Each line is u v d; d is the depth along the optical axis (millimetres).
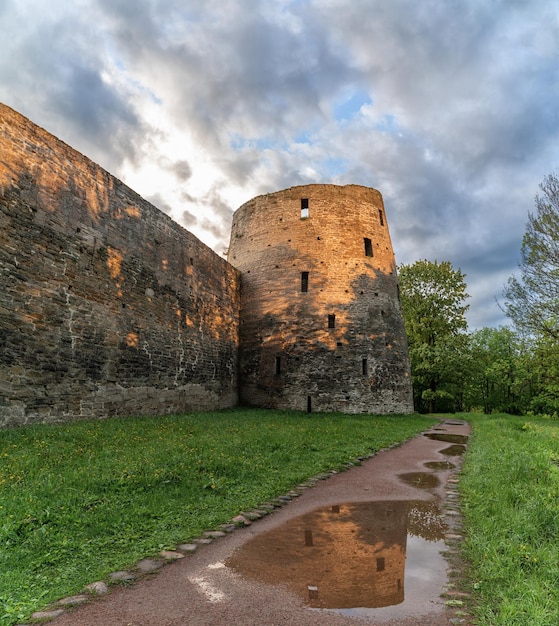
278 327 22594
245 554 4742
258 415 18000
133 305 14797
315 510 6418
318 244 23297
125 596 3723
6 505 5129
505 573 4078
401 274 35312
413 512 6391
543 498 5969
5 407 9867
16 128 10719
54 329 11406
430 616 3488
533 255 19672
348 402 21328
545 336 20906
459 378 33438
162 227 16891
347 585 4051
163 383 16250
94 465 7129
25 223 10742
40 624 3252
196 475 7215
